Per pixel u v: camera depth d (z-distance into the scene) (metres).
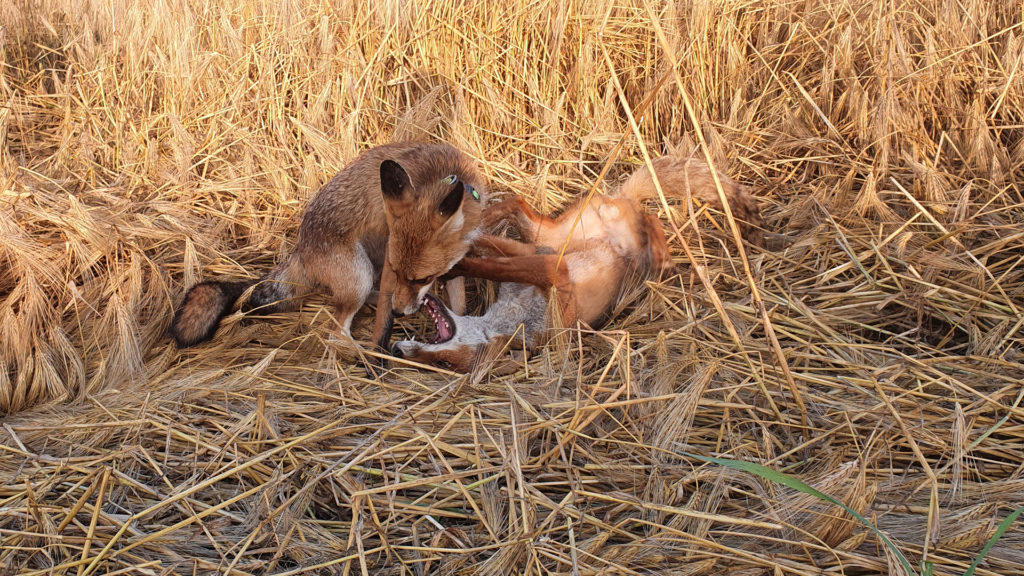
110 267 3.21
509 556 2.62
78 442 2.84
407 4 3.79
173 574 2.62
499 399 2.95
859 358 3.00
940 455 2.81
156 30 3.94
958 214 3.33
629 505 2.72
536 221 3.27
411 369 3.08
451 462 2.80
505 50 3.76
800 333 3.06
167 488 2.75
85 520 2.70
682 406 2.83
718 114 3.80
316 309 3.23
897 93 3.65
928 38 3.68
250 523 2.69
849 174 3.49
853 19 3.80
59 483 2.75
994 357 2.98
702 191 3.27
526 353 3.09
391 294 3.13
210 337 3.12
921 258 3.21
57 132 3.94
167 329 3.12
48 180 3.52
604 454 2.83
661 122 3.78
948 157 3.62
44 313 3.05
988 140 3.50
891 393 2.93
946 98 3.66
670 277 3.24
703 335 3.06
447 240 3.06
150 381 3.00
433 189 3.09
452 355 3.13
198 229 3.42
